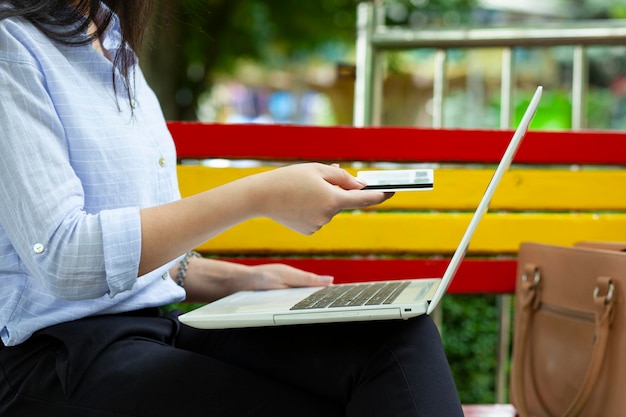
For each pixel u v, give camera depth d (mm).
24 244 1164
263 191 1222
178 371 1214
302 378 1259
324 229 2131
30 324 1250
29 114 1184
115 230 1169
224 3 6695
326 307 1153
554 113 7203
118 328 1276
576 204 2199
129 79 1408
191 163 2164
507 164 1147
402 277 2141
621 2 9250
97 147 1285
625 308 1499
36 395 1221
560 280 1727
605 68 9109
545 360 1771
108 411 1194
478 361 2555
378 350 1190
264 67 7988
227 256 2178
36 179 1157
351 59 7629
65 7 1287
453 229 2158
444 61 2568
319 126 2094
